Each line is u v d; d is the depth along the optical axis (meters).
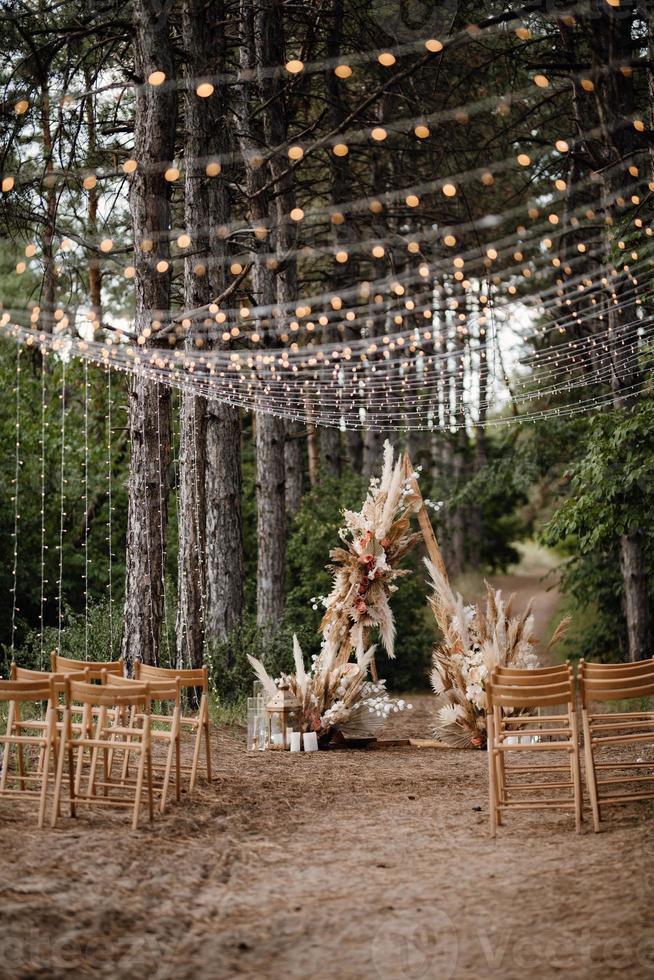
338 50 17.06
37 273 16.41
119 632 17.44
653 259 15.45
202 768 10.45
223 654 16.41
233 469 17.34
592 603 23.42
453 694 13.14
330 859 6.61
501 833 7.30
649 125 15.09
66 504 22.47
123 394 23.83
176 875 6.17
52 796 8.43
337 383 17.44
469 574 35.97
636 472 15.95
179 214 18.95
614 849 6.53
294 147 8.19
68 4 13.89
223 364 14.95
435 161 19.25
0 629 21.14
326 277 22.53
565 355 19.64
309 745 12.59
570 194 19.30
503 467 24.14
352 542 13.90
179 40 16.12
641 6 10.57
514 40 16.36
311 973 4.54
